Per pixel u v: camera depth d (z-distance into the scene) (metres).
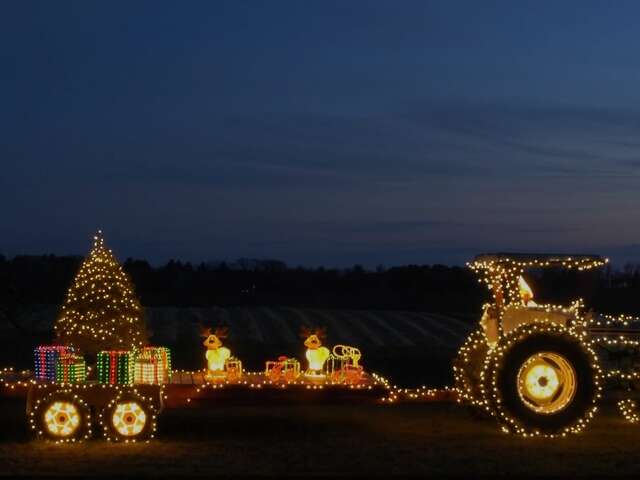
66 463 9.63
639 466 9.54
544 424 11.20
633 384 12.37
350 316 34.47
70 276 37.25
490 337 12.18
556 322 11.77
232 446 10.63
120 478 8.91
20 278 34.62
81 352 11.88
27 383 11.14
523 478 8.98
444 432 11.67
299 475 9.01
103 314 11.92
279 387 11.46
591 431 11.68
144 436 10.98
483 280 12.69
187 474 9.07
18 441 11.02
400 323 31.84
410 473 9.14
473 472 9.20
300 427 12.12
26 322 29.84
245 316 34.00
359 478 8.93
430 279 44.66
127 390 11.02
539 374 11.47
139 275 44.38
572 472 9.23
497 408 11.26
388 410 13.75
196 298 42.72
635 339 12.52
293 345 25.36
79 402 10.85
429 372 19.16
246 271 46.22
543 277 12.95
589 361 11.29
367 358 21.83
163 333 28.25
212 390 11.37
